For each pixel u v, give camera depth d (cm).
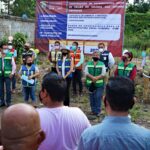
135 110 977
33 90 959
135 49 3197
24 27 2252
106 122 224
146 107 1067
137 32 4084
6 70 988
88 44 1303
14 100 1098
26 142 158
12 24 2105
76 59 1173
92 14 1285
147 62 1609
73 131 285
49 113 286
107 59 1048
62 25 1332
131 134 216
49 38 1358
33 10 4062
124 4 1248
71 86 1230
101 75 898
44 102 294
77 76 1180
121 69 868
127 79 232
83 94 1218
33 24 2369
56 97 289
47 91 288
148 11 4547
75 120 288
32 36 2361
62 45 1236
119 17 1257
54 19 1341
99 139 218
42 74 1432
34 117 162
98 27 1284
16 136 157
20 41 1664
